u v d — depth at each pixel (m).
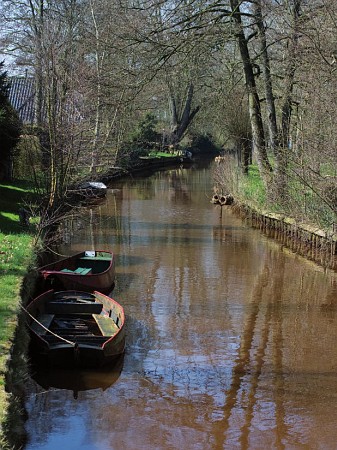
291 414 8.17
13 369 7.54
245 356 10.16
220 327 11.61
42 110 22.11
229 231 22.20
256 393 8.76
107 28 23.03
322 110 17.11
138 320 11.89
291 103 22.03
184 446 7.31
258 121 23.73
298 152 19.30
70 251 18.00
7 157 22.83
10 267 11.62
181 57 21.08
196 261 17.23
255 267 16.67
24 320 9.29
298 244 19.12
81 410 8.10
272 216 20.98
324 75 18.00
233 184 27.72
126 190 35.12
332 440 7.57
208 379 9.20
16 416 6.64
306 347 10.64
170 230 22.12
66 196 19.09
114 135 35.19
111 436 7.47
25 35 32.00
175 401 8.44
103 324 10.46
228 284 14.82
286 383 9.12
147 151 51.88
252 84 23.80
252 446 7.38
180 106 57.16
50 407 8.16
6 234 15.30
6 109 21.94
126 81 21.36
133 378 9.14
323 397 8.68
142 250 18.50
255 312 12.62
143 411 8.13
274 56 25.27
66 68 21.03
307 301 13.50
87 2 31.94
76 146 18.83
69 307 11.03
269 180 22.06
